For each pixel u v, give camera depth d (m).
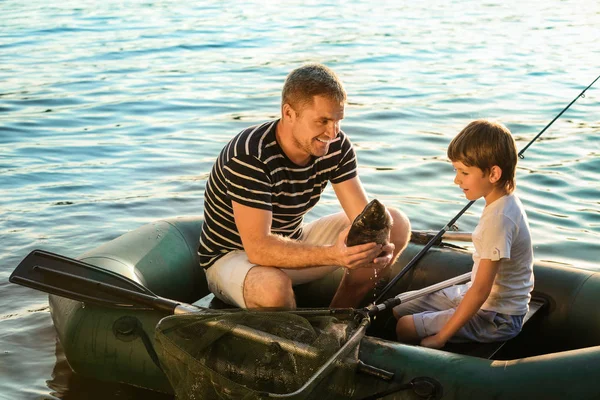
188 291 3.46
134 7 12.99
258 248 2.81
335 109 2.74
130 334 2.90
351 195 3.08
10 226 4.55
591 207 4.77
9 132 6.40
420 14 12.35
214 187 2.96
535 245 4.27
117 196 5.05
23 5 13.00
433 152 5.79
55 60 9.12
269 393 2.39
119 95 7.59
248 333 2.63
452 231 3.67
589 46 9.76
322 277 3.24
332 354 2.49
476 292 2.67
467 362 2.50
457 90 7.69
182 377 2.62
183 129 6.51
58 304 3.15
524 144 5.98
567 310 3.01
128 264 3.24
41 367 3.23
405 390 2.48
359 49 9.75
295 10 12.76
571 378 2.37
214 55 9.47
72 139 6.23
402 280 3.32
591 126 6.43
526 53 9.42
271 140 2.86
